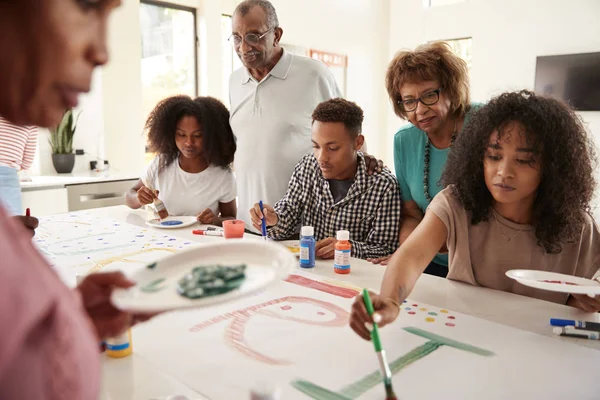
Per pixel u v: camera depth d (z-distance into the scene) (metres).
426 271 1.63
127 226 1.80
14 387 0.32
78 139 3.42
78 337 0.35
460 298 1.09
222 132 2.11
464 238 1.16
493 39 5.33
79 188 3.03
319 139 1.54
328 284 1.15
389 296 0.88
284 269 0.72
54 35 0.34
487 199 1.12
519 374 0.74
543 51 5.04
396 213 1.59
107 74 3.46
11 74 0.35
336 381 0.71
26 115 0.37
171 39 3.99
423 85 1.46
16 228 0.35
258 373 0.74
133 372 0.74
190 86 4.19
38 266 0.34
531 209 1.11
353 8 5.55
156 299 0.68
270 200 2.02
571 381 0.72
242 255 0.83
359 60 5.73
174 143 2.09
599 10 4.67
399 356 0.79
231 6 4.26
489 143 1.02
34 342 0.33
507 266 1.16
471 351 0.81
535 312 1.01
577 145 1.02
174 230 1.76
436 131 1.57
